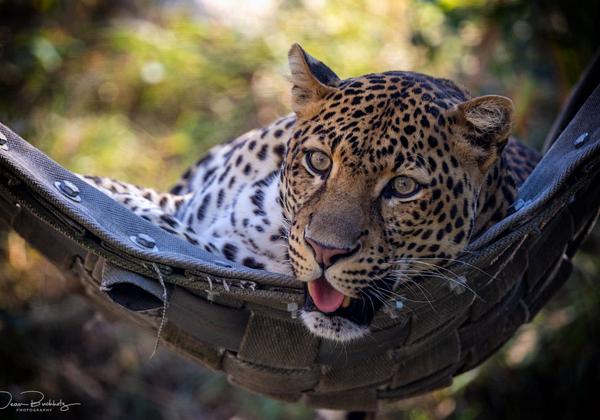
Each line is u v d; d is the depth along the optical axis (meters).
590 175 6.52
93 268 6.67
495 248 6.21
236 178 7.99
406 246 6.46
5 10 16.09
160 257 5.82
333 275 6.20
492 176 7.05
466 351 7.32
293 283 6.08
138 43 15.66
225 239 7.55
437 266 6.39
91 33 16.22
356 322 6.39
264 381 6.94
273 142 7.84
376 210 6.36
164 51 15.70
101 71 15.70
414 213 6.39
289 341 6.52
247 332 6.46
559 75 13.09
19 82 15.48
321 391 7.15
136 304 5.98
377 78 6.71
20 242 13.93
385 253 6.36
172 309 6.32
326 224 6.16
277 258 7.29
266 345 6.53
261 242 7.38
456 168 6.49
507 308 7.16
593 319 12.80
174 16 16.86
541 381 13.38
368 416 9.61
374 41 15.48
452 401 13.54
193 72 15.71
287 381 6.91
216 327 6.42
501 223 6.22
